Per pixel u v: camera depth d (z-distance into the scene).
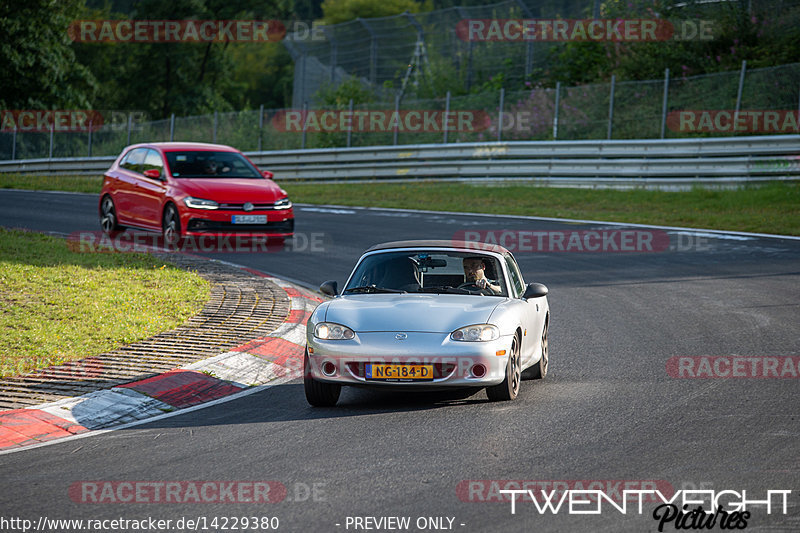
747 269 56.16
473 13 155.12
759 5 121.19
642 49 122.12
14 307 39.81
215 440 24.19
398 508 18.50
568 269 57.69
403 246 32.97
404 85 154.00
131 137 141.88
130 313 40.19
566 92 118.94
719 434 23.91
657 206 87.25
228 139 135.75
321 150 116.75
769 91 106.12
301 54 184.75
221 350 34.44
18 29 177.88
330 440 23.97
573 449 22.70
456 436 24.06
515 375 28.81
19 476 21.16
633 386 30.11
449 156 109.19
